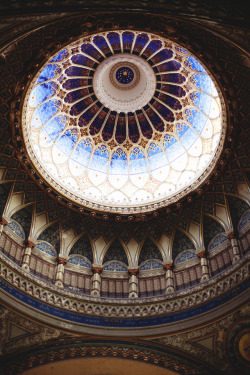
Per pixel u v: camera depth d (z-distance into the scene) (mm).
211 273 17672
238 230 17922
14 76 16109
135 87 21828
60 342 15812
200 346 15867
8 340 15352
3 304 15148
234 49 14695
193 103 20750
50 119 20703
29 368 15656
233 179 18422
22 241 18062
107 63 20375
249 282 15523
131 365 16281
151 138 22109
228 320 15508
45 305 16156
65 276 18312
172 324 16172
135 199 20609
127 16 14711
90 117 21984
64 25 14953
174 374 16078
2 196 18094
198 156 20250
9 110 16969
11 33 11664
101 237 19891
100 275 18781
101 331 16141
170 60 19969
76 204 19453
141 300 17297
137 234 19984
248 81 16047
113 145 22312
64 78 20328
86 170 21281
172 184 20438
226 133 17656
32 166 18359
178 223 19625
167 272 18453
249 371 15594
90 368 16344
